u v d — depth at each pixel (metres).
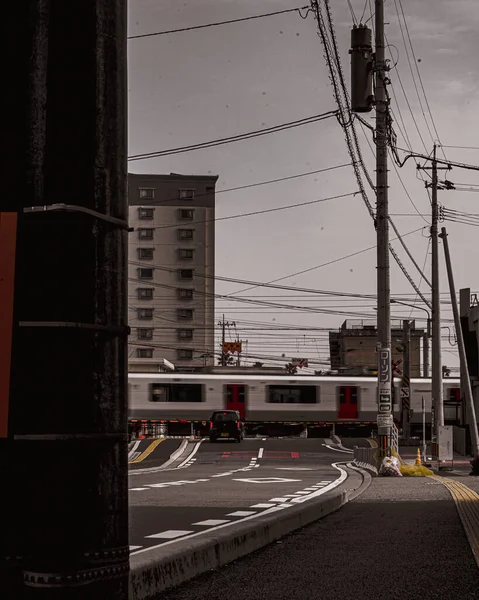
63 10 4.53
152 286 112.62
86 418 4.44
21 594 4.37
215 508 15.62
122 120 4.73
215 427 55.41
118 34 4.72
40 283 4.43
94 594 4.43
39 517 4.38
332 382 63.97
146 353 111.81
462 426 54.06
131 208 113.06
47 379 4.39
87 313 4.47
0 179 4.50
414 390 64.69
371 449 31.28
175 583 7.55
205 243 113.25
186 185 113.75
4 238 4.46
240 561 9.20
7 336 4.42
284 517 11.77
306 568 8.61
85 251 4.48
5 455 4.41
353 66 27.16
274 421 63.41
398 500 18.19
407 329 55.97
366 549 10.08
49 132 4.48
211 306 113.00
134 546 10.01
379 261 28.41
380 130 27.88
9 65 4.53
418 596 7.00
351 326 112.69
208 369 64.25
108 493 4.54
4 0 4.55
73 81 4.51
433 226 39.50
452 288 39.41
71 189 4.47
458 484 23.97
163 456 45.09
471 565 8.73
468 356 53.78
